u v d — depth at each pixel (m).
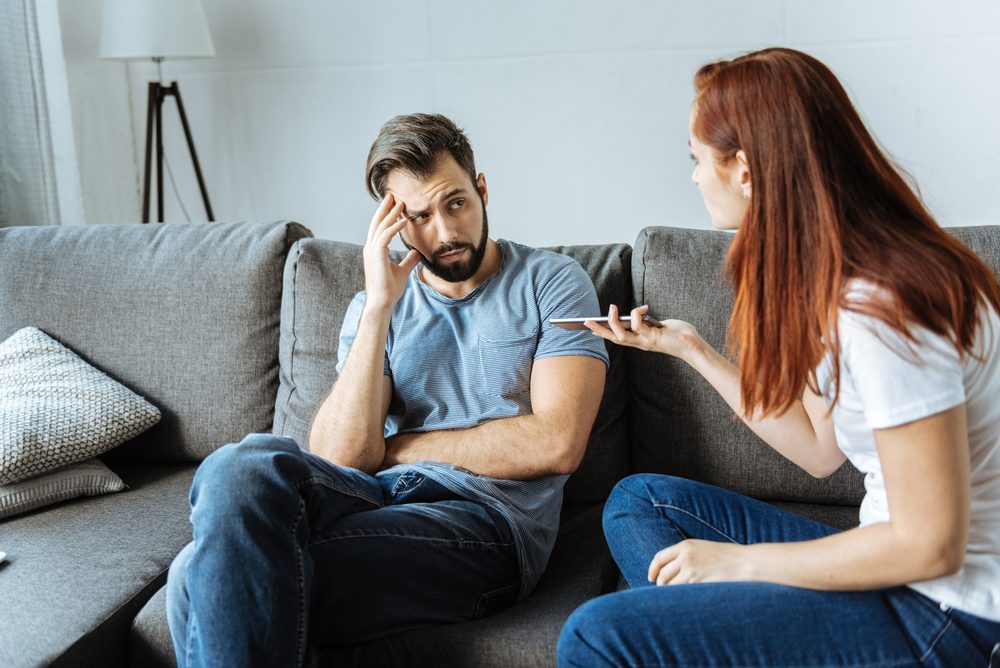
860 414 1.04
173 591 1.29
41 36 2.89
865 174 1.03
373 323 1.58
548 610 1.38
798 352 1.05
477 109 3.19
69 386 1.88
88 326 2.00
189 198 3.45
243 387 1.93
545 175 3.20
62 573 1.48
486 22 3.11
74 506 1.75
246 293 1.93
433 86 3.19
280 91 3.28
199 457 1.96
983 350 1.00
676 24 3.01
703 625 1.05
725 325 1.70
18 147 2.69
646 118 3.10
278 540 1.22
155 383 1.96
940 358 0.95
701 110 1.12
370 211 3.33
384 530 1.34
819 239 1.01
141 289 1.98
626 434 1.80
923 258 0.98
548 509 1.55
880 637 1.02
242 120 3.33
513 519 1.45
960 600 1.00
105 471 1.83
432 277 1.67
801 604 1.04
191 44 2.95
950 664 1.01
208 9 3.25
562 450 1.49
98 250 2.04
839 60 2.95
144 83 3.39
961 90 2.91
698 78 1.17
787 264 1.04
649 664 1.06
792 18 2.95
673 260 1.74
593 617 1.08
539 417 1.52
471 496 1.48
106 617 1.37
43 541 1.59
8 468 1.68
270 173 3.36
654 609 1.07
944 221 3.01
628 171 3.15
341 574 1.31
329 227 3.38
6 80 2.63
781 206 1.04
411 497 1.49
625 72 3.07
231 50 3.28
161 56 2.94
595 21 3.05
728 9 2.97
